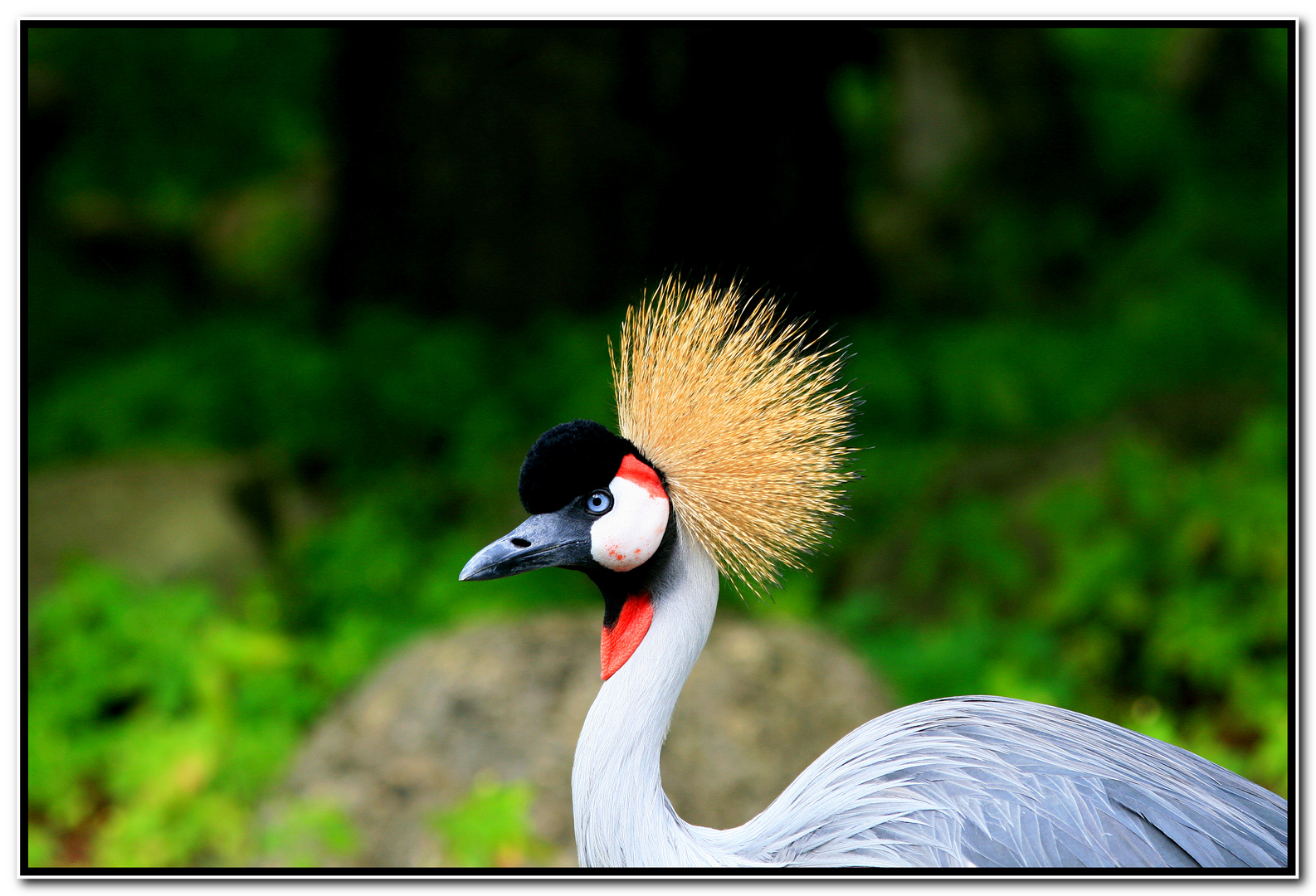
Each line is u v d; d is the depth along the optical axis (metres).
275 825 7.42
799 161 14.23
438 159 14.10
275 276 19.61
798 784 4.51
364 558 10.85
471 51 13.94
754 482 4.26
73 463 11.95
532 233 14.05
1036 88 17.36
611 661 4.32
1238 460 10.34
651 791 4.13
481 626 8.12
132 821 7.99
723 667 7.65
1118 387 13.05
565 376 12.90
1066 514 10.34
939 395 13.02
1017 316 15.73
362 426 13.03
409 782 7.30
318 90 15.84
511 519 11.55
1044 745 4.39
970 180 17.64
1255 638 9.04
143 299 17.31
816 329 14.07
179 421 12.90
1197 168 17.03
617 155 13.91
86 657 8.97
